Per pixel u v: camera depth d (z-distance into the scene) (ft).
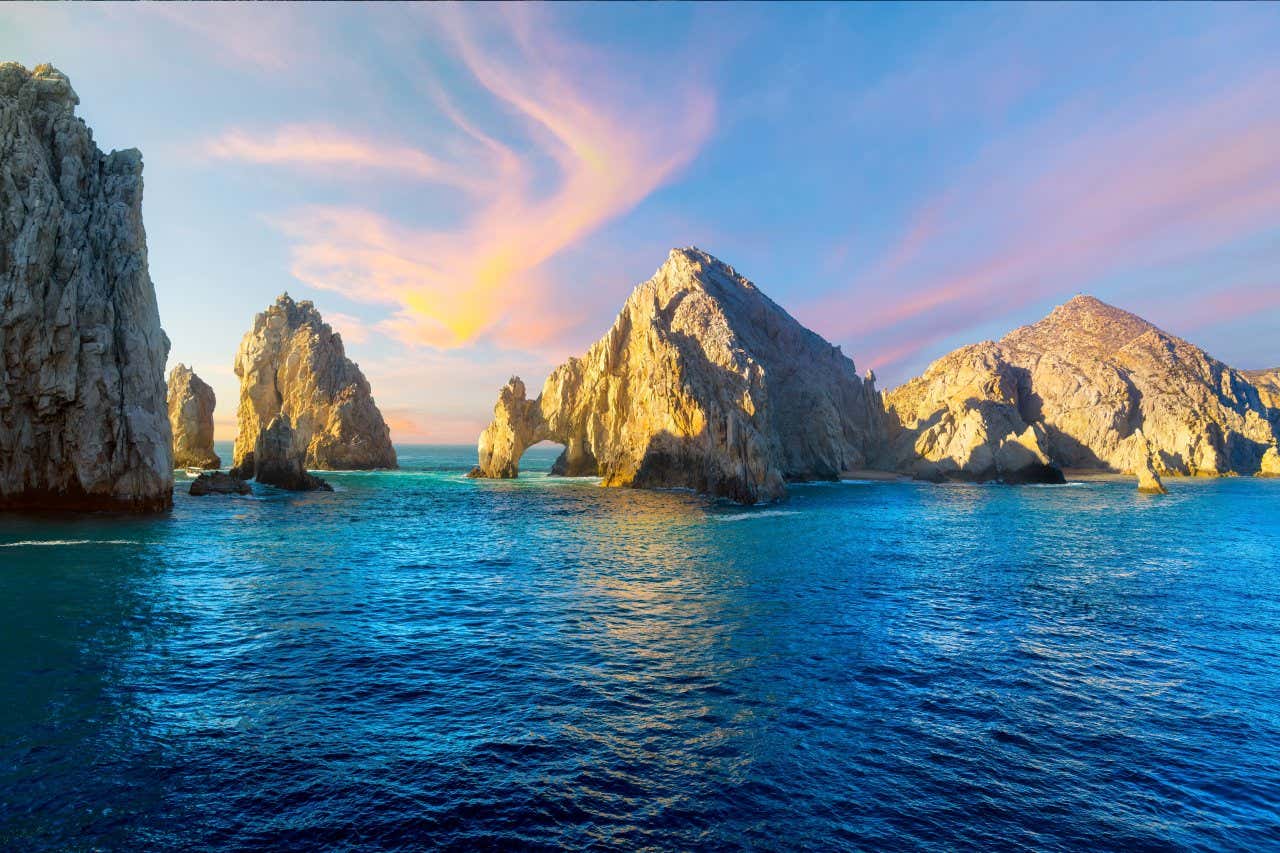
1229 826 37.47
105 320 167.84
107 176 183.32
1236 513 212.84
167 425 184.85
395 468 476.13
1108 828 36.99
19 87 171.63
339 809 37.76
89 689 55.21
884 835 35.86
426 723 49.80
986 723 50.88
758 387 334.44
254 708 52.19
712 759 44.37
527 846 34.40
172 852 33.53
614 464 336.90
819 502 252.62
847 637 73.77
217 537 142.72
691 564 120.26
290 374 422.00
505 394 390.83
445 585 100.37
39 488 164.25
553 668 62.75
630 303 399.44
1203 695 57.21
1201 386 496.64
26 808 37.11
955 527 176.45
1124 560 125.59
